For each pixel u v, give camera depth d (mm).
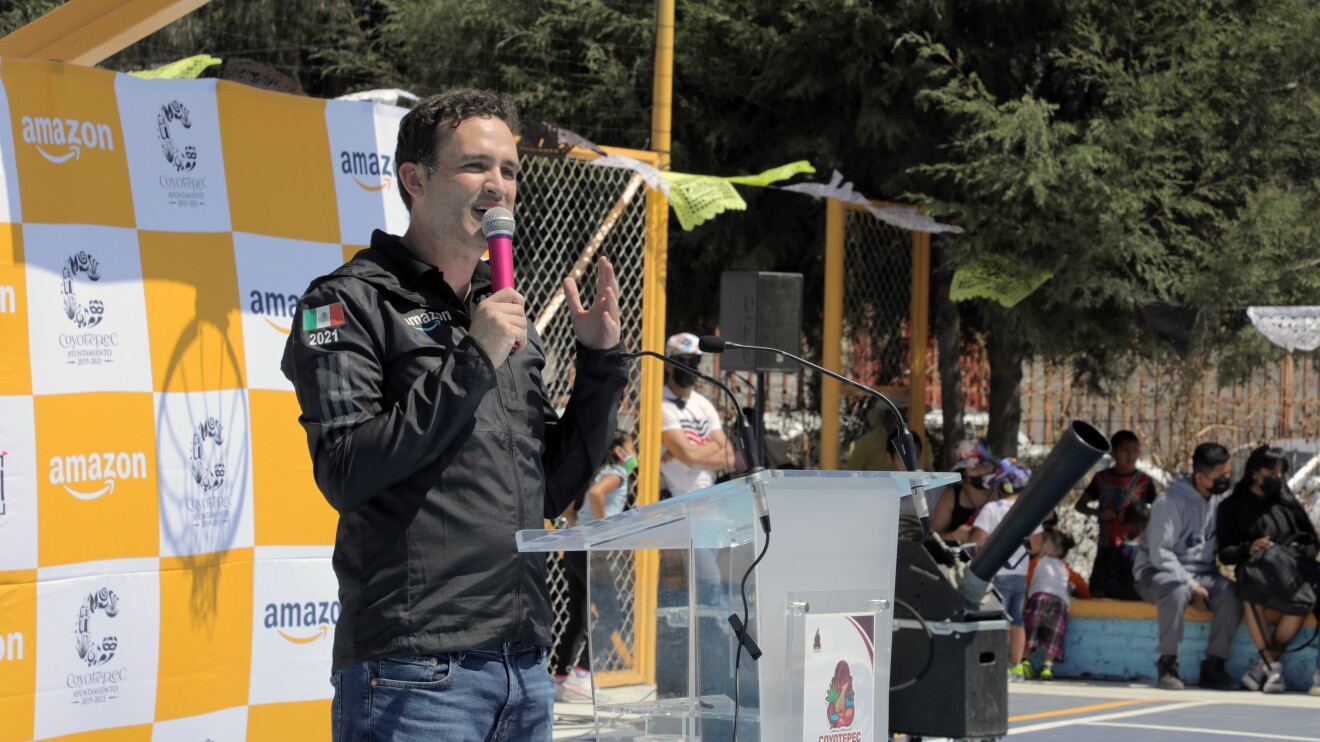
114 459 5625
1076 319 12812
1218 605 11281
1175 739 8938
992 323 13289
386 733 3426
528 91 13977
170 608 5766
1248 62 12125
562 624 9984
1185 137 12141
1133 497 12359
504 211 3613
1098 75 12188
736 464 9633
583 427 4000
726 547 3465
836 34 12398
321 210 6488
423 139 3697
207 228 6027
